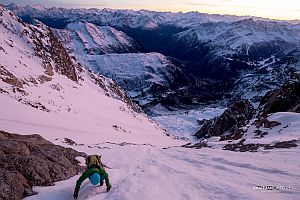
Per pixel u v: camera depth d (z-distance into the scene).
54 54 131.50
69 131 54.31
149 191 10.69
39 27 138.62
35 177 11.66
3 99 65.06
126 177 13.02
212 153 20.45
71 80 132.25
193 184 11.54
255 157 17.28
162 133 128.00
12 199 10.12
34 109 69.25
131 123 113.75
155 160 19.09
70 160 14.97
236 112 142.38
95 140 48.12
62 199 10.52
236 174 13.18
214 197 10.04
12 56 103.19
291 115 37.53
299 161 15.62
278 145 22.56
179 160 18.83
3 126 36.41
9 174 10.78
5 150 12.86
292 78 72.50
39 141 17.42
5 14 127.06
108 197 10.30
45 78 105.12
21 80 88.06
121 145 33.53
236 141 27.56
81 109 96.44
